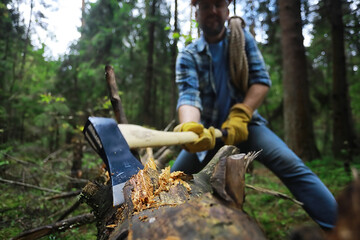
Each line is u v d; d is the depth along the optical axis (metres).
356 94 12.05
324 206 1.72
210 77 2.27
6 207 2.36
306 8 3.61
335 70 6.99
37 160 4.29
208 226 0.60
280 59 8.63
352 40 3.03
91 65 8.29
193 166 2.15
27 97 6.22
